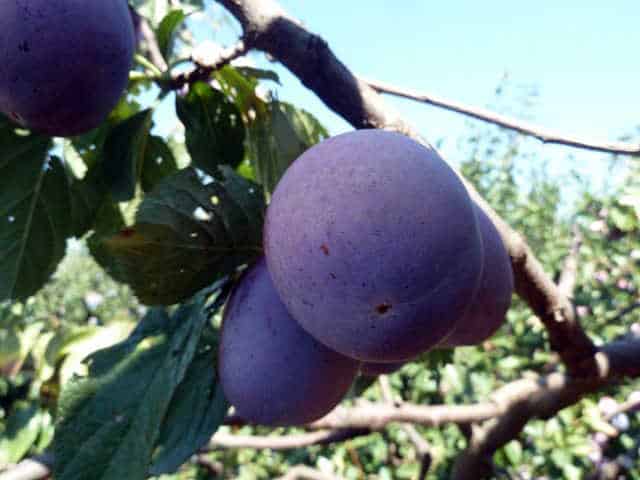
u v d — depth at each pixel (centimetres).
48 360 27
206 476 47
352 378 13
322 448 48
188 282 13
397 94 15
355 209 10
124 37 13
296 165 11
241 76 15
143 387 13
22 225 16
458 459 27
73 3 12
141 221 12
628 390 43
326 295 10
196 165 15
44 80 12
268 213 11
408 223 10
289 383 12
